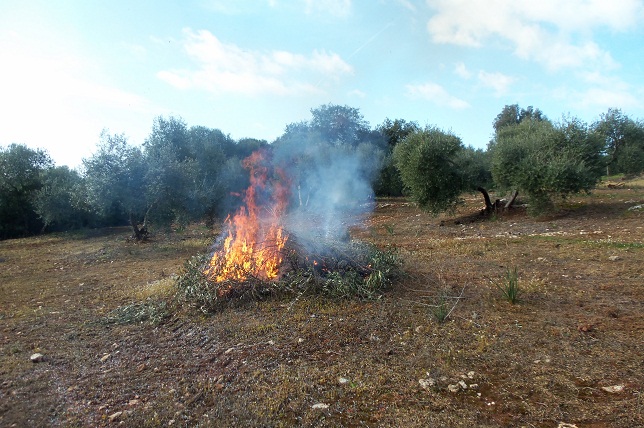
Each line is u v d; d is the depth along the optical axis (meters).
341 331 5.25
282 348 4.83
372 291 6.60
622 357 4.22
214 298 6.40
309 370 4.25
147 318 6.37
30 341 5.54
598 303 5.86
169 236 18.69
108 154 15.92
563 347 4.53
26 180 24.45
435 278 7.55
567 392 3.64
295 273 6.98
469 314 5.68
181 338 5.44
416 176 17.78
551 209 16.02
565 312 5.59
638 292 6.21
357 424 3.32
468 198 29.00
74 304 7.44
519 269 8.05
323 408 3.56
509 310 5.77
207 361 4.66
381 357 4.50
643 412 3.24
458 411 3.43
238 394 3.86
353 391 3.82
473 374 4.05
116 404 3.84
